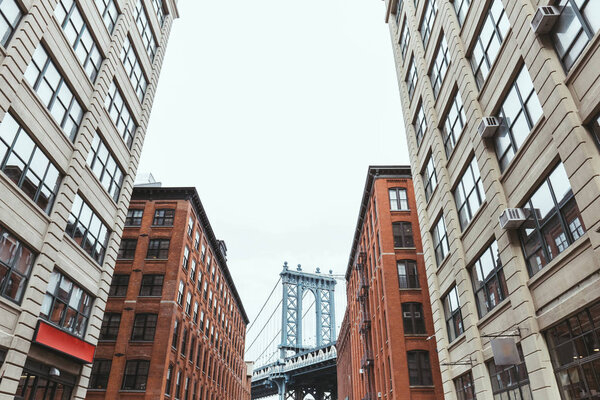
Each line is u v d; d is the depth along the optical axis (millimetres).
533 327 13094
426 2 25609
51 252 17219
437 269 23500
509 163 14938
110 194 23953
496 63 16188
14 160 15414
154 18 30656
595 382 10586
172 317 35312
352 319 61281
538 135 13188
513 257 14312
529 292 13688
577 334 11367
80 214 20484
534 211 13727
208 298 49625
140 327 35000
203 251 47531
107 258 23094
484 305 17500
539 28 12578
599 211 10156
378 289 38781
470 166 19016
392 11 34062
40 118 16688
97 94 21219
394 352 32188
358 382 54812
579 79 11234
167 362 33781
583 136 10914
